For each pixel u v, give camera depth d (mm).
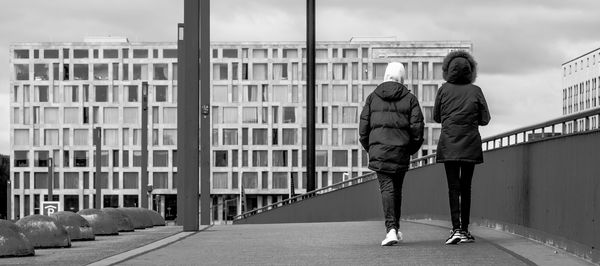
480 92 10609
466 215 10992
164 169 119875
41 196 121188
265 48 121000
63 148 121125
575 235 8836
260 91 120688
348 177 119875
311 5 31703
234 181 119938
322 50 121125
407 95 10984
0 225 11773
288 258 10008
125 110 121125
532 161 10719
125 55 121250
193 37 16094
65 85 121375
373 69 121000
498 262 8961
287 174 120000
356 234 13734
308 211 30953
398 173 11031
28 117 121312
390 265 8945
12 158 121438
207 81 24000
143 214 20609
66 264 10445
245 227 17922
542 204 10234
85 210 16953
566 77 87625
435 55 120562
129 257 10586
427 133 119625
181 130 24812
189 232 16000
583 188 8539
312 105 31750
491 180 13148
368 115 11117
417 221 17938
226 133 120438
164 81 120812
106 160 120688
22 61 121500
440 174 17047
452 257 9516
